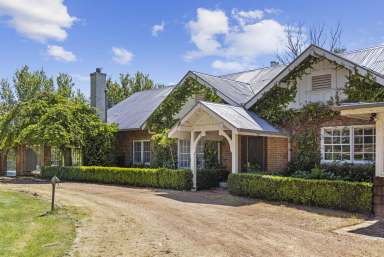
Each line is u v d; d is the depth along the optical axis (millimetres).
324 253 7117
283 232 8727
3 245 7457
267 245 7668
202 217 10430
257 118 16719
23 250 7156
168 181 16953
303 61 16281
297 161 16250
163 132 20469
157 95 26766
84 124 22547
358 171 13992
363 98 14555
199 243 7828
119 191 16297
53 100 23359
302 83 16469
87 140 23000
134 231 8844
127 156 23938
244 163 18109
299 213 10969
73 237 8203
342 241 7930
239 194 14336
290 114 16625
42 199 13648
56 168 22500
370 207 10789
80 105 23141
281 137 16625
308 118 16125
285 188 12805
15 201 12984
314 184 12062
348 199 11258
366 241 7918
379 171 11039
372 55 16406
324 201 11805
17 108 22828
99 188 17516
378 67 15211
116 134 24547
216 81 19453
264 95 17156
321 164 15484
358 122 14680
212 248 7477
